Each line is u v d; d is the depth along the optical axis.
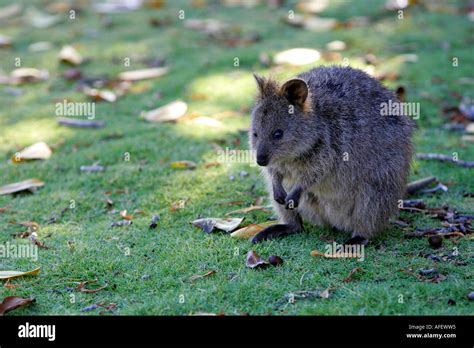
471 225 2.36
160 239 2.32
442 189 2.50
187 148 2.66
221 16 3.62
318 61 3.04
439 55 3.11
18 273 2.21
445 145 2.68
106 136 2.74
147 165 2.60
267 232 2.33
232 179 2.54
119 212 2.44
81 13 3.77
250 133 2.39
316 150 2.33
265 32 3.35
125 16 3.68
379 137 2.34
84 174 2.58
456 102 2.86
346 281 2.18
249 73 3.03
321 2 3.76
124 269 2.23
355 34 3.27
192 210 2.43
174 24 3.51
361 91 2.37
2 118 2.85
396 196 2.35
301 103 2.33
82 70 3.12
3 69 3.14
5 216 2.43
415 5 3.61
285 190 2.42
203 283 2.18
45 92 3.00
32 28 3.52
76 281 2.21
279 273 2.20
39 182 2.54
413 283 2.16
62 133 2.76
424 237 2.32
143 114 2.84
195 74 3.04
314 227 2.40
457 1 3.72
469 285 2.15
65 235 2.35
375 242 2.32
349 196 2.34
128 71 3.10
